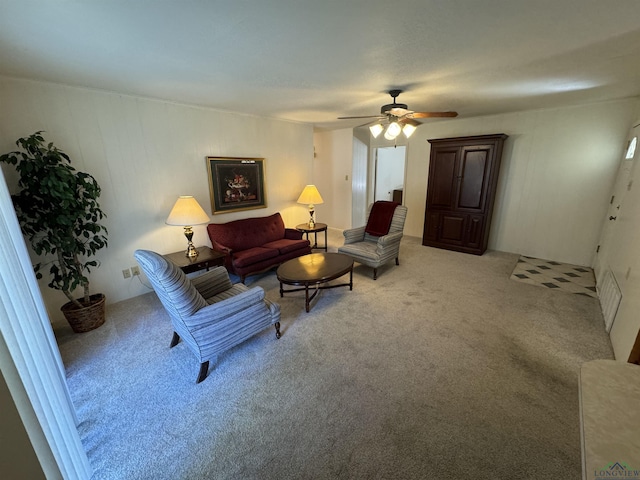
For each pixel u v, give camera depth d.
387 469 1.34
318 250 4.93
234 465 1.38
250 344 2.32
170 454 1.44
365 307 2.89
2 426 0.60
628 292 2.14
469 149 4.35
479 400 1.72
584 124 3.76
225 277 2.54
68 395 1.57
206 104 3.45
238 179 4.08
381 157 7.56
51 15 1.38
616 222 3.15
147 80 2.48
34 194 2.19
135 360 2.16
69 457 1.19
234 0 1.28
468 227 4.58
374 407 1.69
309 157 5.10
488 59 2.08
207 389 1.86
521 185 4.42
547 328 2.46
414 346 2.25
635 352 1.33
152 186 3.25
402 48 1.87
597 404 0.73
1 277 0.95
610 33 1.67
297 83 2.62
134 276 3.23
